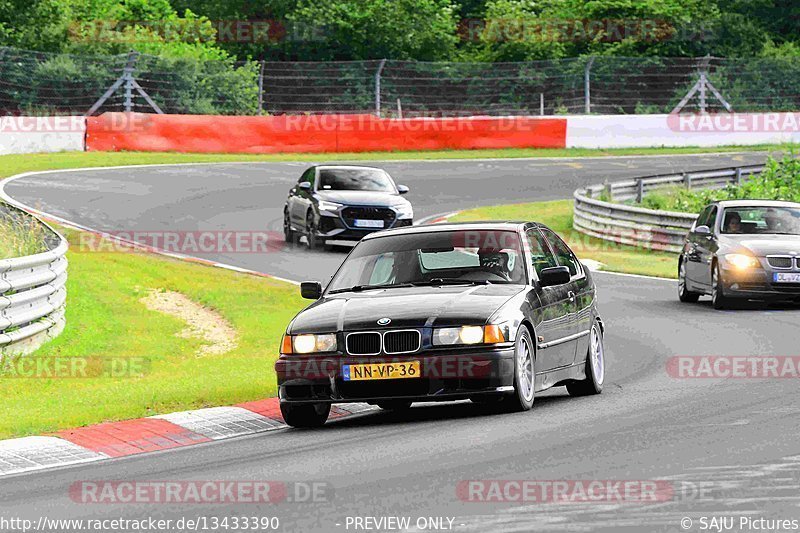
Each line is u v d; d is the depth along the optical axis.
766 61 115.31
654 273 51.44
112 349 32.66
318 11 132.50
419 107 116.12
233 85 108.00
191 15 127.44
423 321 21.08
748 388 23.92
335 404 24.55
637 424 19.78
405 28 133.50
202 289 41.91
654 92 123.38
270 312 38.34
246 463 17.89
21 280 30.11
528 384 21.95
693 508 13.74
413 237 24.05
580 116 105.06
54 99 100.00
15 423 21.53
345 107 111.81
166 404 23.58
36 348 31.34
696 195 74.19
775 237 41.06
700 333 34.28
